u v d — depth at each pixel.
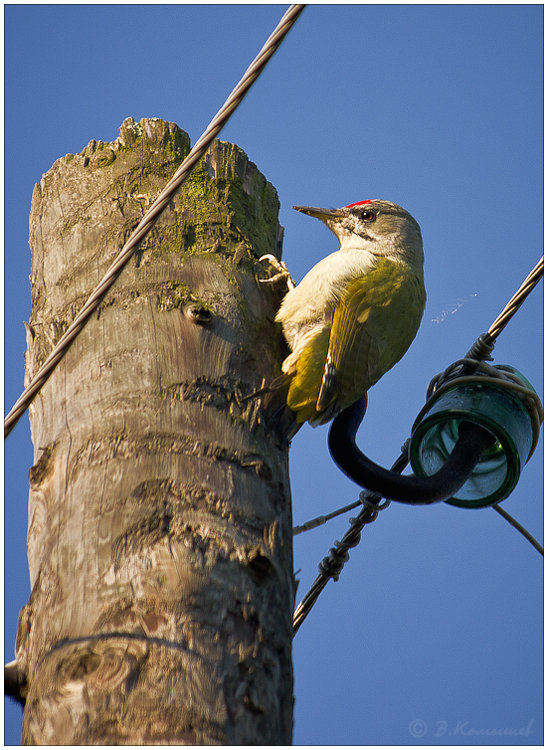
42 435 8.05
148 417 7.47
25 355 9.17
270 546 7.07
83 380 7.97
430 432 9.45
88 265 9.05
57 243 9.53
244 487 7.28
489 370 9.48
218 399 7.79
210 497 7.05
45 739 5.93
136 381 7.75
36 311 9.37
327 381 9.37
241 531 6.99
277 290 9.80
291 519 7.68
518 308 9.50
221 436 7.51
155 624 6.29
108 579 6.55
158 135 10.32
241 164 10.43
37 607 6.92
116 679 6.00
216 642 6.32
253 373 8.30
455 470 8.73
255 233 9.92
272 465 7.71
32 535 7.53
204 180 9.99
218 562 6.69
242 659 6.34
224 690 6.12
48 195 10.17
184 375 7.84
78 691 6.00
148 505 6.91
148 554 6.64
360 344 10.12
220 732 5.91
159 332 8.15
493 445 9.53
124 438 7.34
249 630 6.51
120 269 6.92
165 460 7.18
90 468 7.25
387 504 10.18
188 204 9.62
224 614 6.47
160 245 9.04
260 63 6.95
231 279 8.99
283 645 6.70
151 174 9.88
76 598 6.58
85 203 9.71
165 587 6.46
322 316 10.04
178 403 7.61
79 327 6.88
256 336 8.83
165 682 6.00
